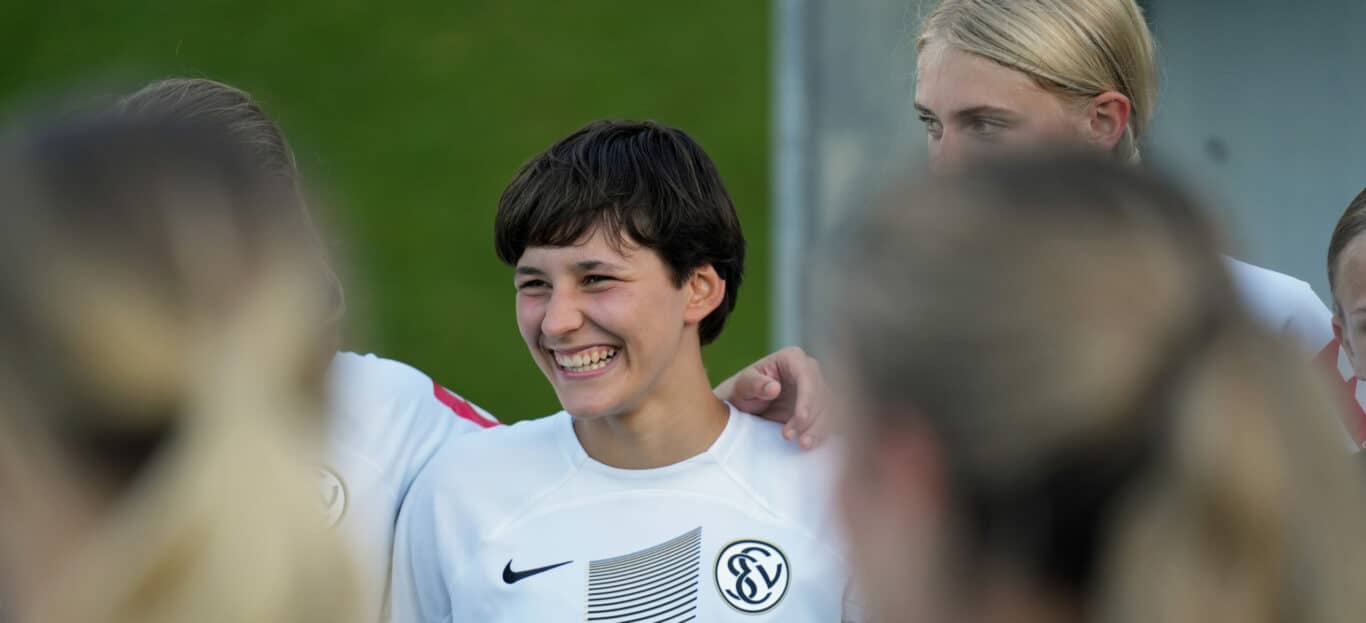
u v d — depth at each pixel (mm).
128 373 1675
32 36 16156
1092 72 3943
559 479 3980
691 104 15094
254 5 16969
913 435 1668
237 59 16094
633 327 3730
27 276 1676
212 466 1677
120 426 1692
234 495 1678
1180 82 5730
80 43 16078
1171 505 1575
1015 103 3939
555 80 15672
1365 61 5426
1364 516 1648
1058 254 1604
